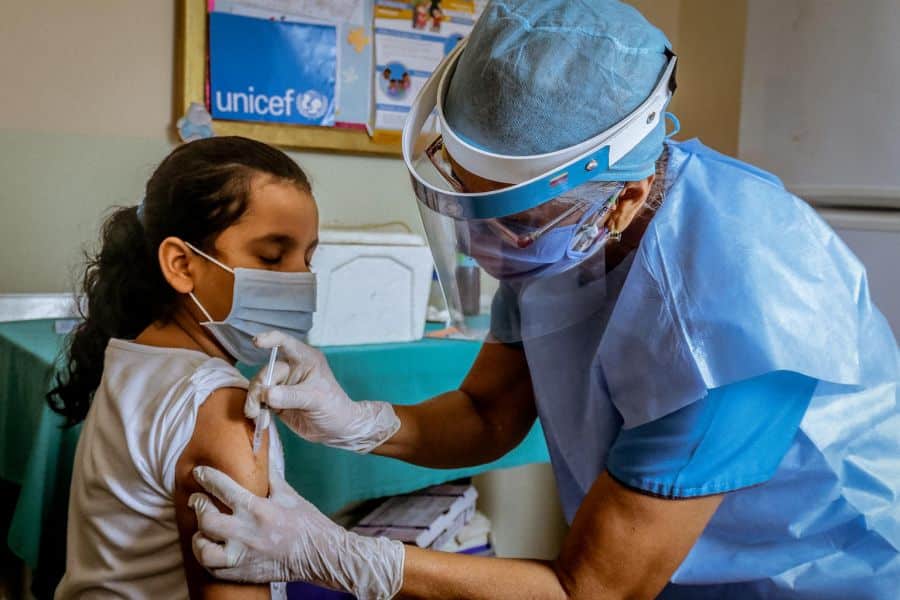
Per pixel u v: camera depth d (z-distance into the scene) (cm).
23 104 180
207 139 94
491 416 119
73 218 187
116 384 88
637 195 89
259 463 81
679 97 255
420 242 173
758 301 82
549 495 245
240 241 88
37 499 128
